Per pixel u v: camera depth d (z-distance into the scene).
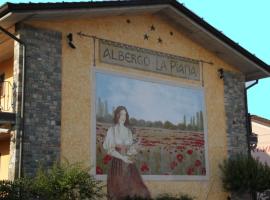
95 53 16.36
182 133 18.27
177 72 18.66
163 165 17.44
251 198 19.92
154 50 18.08
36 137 14.38
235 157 19.81
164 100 17.95
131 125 16.81
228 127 19.94
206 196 18.52
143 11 17.64
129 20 17.58
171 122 18.00
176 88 18.48
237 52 19.77
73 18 15.88
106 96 16.34
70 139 15.16
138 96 17.22
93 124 15.82
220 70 20.22
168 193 17.27
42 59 14.95
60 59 15.41
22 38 14.62
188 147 18.36
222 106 19.95
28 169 14.01
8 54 16.72
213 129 19.38
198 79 19.36
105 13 16.44
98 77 16.28
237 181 18.64
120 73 16.89
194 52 19.45
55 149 14.73
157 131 17.50
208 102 19.48
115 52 16.92
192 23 18.41
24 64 14.48
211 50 20.02
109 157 16.02
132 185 16.39
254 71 20.95
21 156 13.92
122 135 16.50
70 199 12.98
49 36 15.27
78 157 15.23
